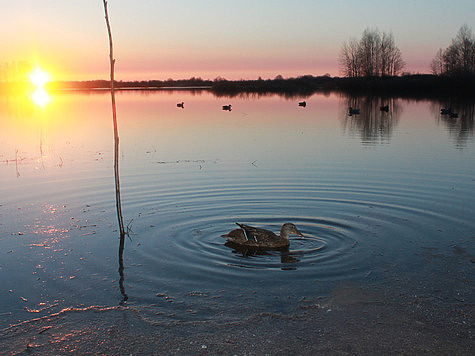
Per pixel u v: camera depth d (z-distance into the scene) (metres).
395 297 7.95
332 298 7.93
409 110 48.97
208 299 7.97
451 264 9.22
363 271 8.98
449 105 56.06
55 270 9.25
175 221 12.14
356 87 94.75
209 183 16.05
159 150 23.19
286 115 43.50
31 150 23.34
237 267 9.27
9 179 16.92
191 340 6.82
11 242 10.73
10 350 6.70
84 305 7.88
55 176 17.39
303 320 7.27
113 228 11.66
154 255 9.94
